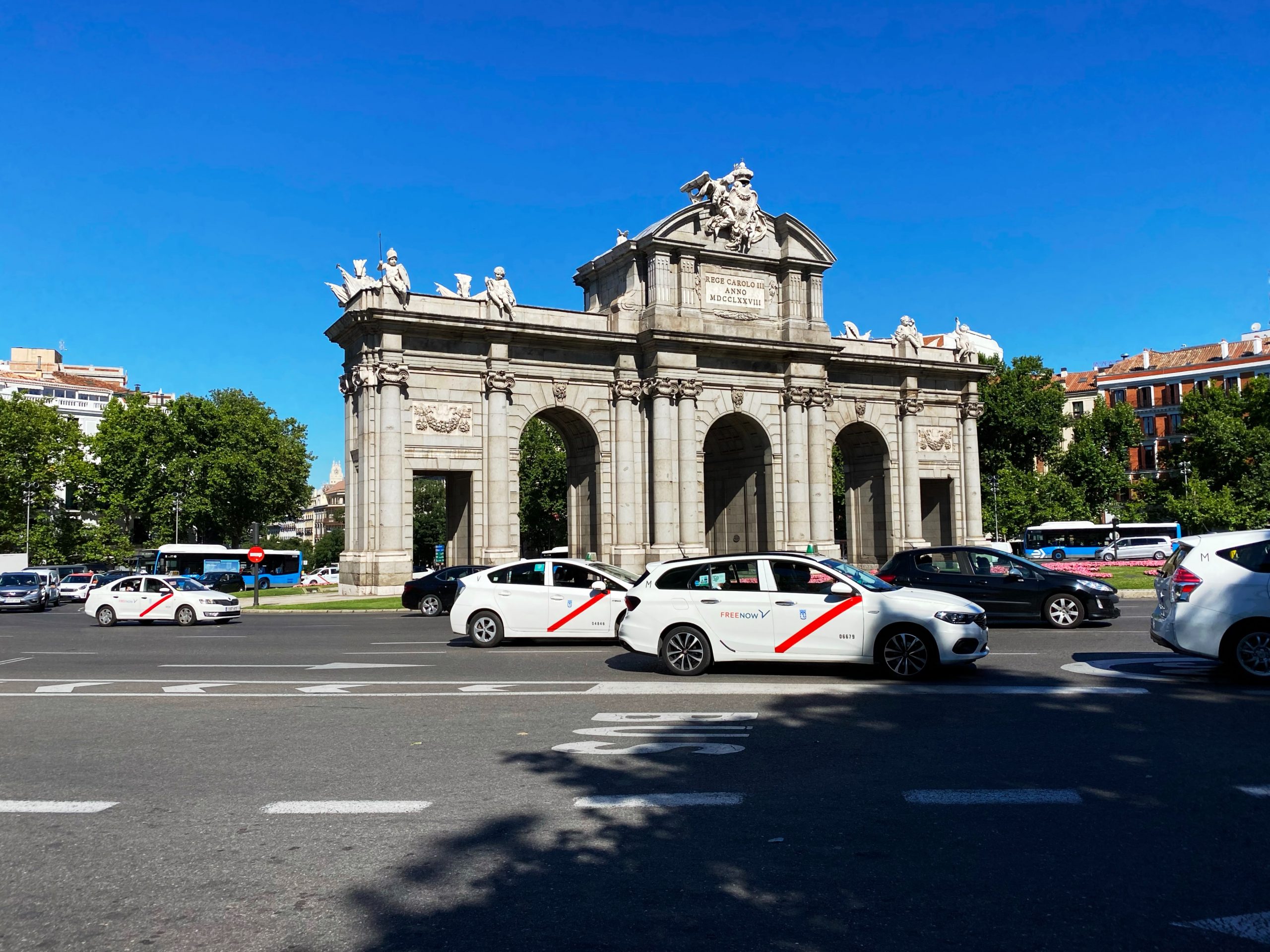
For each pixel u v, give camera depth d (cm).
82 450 9544
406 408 4528
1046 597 2408
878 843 762
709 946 582
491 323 4606
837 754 1062
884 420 5884
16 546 8750
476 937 599
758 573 1697
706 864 723
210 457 8619
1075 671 1630
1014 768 984
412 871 719
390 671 1861
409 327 4484
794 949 577
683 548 4934
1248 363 10350
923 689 1470
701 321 5056
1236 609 1475
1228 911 623
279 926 621
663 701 1417
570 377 4922
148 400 9400
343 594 4662
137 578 3669
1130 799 870
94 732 1280
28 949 594
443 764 1052
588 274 5419
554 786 948
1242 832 775
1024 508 7962
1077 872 695
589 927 612
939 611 1584
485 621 2291
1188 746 1066
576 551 5241
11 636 3100
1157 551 7650
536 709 1374
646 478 5000
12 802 934
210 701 1511
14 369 14262
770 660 1641
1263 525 7794
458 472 4662
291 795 937
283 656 2208
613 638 2234
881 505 5972
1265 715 1223
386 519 4412
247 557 7450
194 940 603
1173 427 10962
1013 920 614
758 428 5341
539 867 723
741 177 5222
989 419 8250
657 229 4900
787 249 5319
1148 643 2017
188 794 948
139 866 742
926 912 628
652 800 891
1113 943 580
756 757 1055
